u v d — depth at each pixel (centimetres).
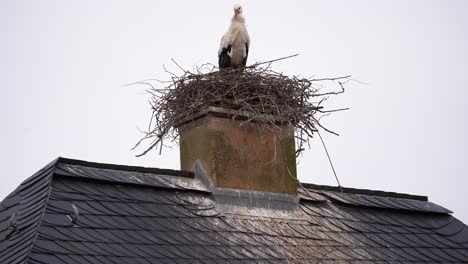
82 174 1609
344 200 1869
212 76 1798
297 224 1747
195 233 1602
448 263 1802
